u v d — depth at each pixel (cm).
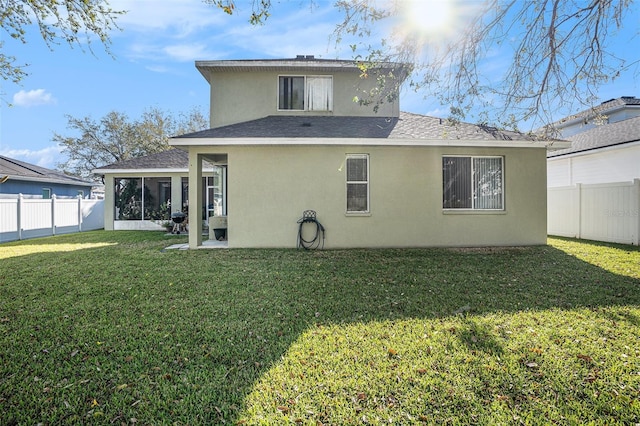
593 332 387
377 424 242
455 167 1030
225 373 309
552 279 628
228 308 482
